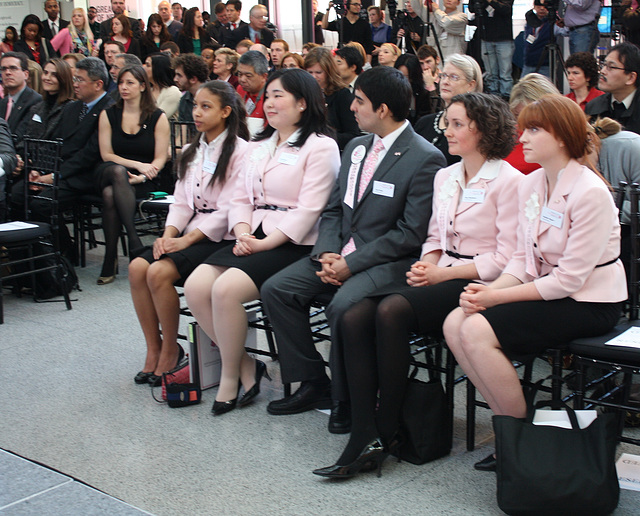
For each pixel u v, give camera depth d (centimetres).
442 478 230
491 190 246
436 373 255
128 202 465
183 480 233
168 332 308
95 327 393
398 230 268
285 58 549
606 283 223
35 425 277
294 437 262
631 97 384
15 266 453
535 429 204
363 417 234
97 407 293
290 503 218
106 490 229
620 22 618
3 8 932
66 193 492
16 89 544
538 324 219
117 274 494
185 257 306
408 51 686
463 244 255
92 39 898
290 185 296
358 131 472
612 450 201
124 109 492
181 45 848
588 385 240
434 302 238
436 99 558
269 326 295
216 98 318
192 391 291
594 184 217
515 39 691
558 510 197
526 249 232
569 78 445
